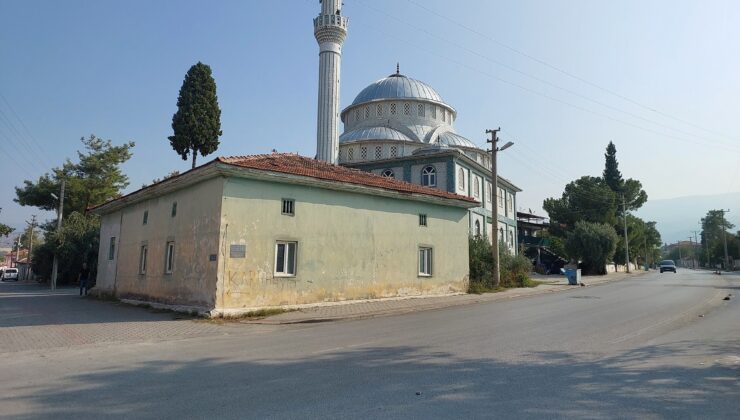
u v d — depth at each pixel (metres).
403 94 47.88
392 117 47.38
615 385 6.34
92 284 28.08
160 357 8.61
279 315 15.14
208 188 16.14
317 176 17.52
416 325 12.80
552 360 7.93
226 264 15.08
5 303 21.22
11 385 6.61
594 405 5.48
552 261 59.12
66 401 5.81
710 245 118.12
